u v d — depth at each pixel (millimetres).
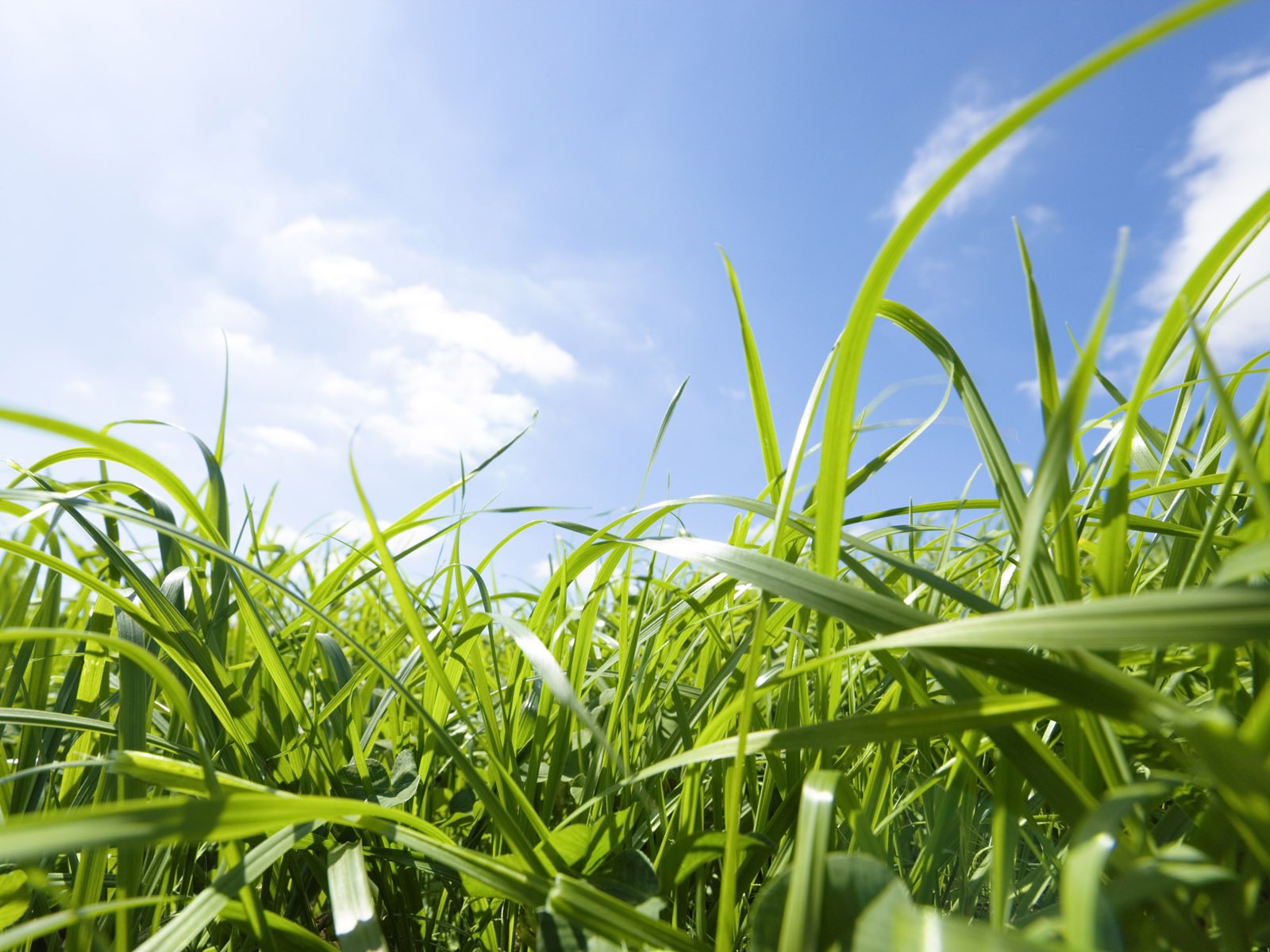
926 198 171
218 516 379
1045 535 255
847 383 210
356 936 213
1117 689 164
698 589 458
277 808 177
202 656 312
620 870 249
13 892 250
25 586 342
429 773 349
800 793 280
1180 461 351
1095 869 140
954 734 229
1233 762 143
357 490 242
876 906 153
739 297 309
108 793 279
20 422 210
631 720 355
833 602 204
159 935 194
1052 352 242
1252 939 173
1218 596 141
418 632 253
